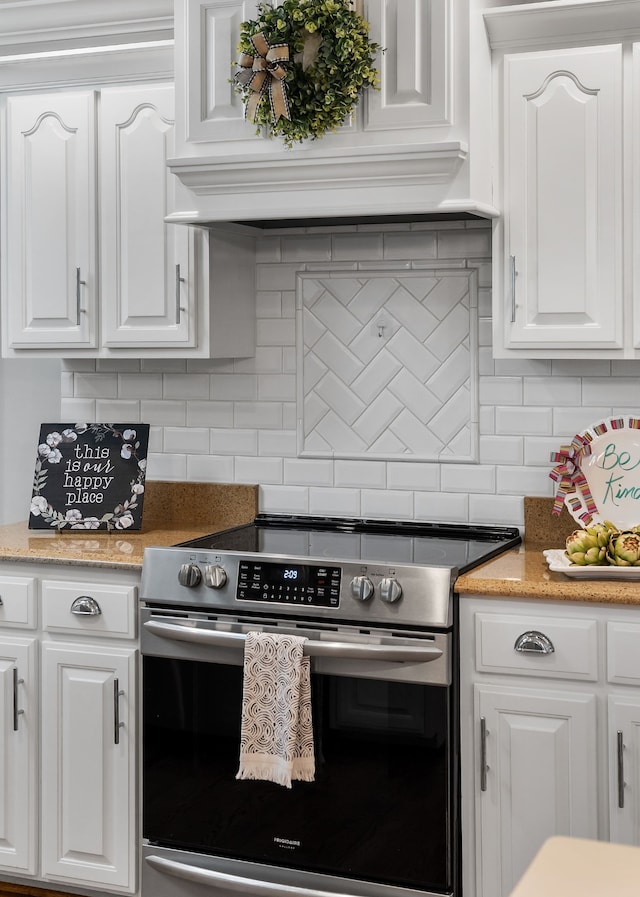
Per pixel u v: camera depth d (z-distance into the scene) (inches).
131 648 121.8
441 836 107.5
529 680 106.7
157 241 134.0
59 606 124.6
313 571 111.0
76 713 124.3
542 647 105.0
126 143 134.5
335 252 139.6
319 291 140.8
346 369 140.2
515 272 119.6
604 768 104.9
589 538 109.2
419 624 106.3
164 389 149.4
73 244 137.6
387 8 115.1
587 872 48.7
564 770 105.6
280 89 114.9
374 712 109.4
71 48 140.6
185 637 114.5
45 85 142.9
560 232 117.6
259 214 122.5
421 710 107.7
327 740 111.1
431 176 114.3
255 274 143.9
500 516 134.6
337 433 141.3
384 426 138.9
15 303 141.3
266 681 109.9
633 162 114.7
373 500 140.0
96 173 136.2
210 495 147.1
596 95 115.5
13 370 163.0
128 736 122.0
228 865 115.8
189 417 148.4
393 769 109.0
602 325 116.7
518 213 119.1
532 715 106.4
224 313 136.5
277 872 113.5
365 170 116.1
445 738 107.0
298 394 142.6
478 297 133.7
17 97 139.3
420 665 107.0
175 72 125.2
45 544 130.4
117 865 123.3
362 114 116.4
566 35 117.0
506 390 133.4
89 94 135.6
